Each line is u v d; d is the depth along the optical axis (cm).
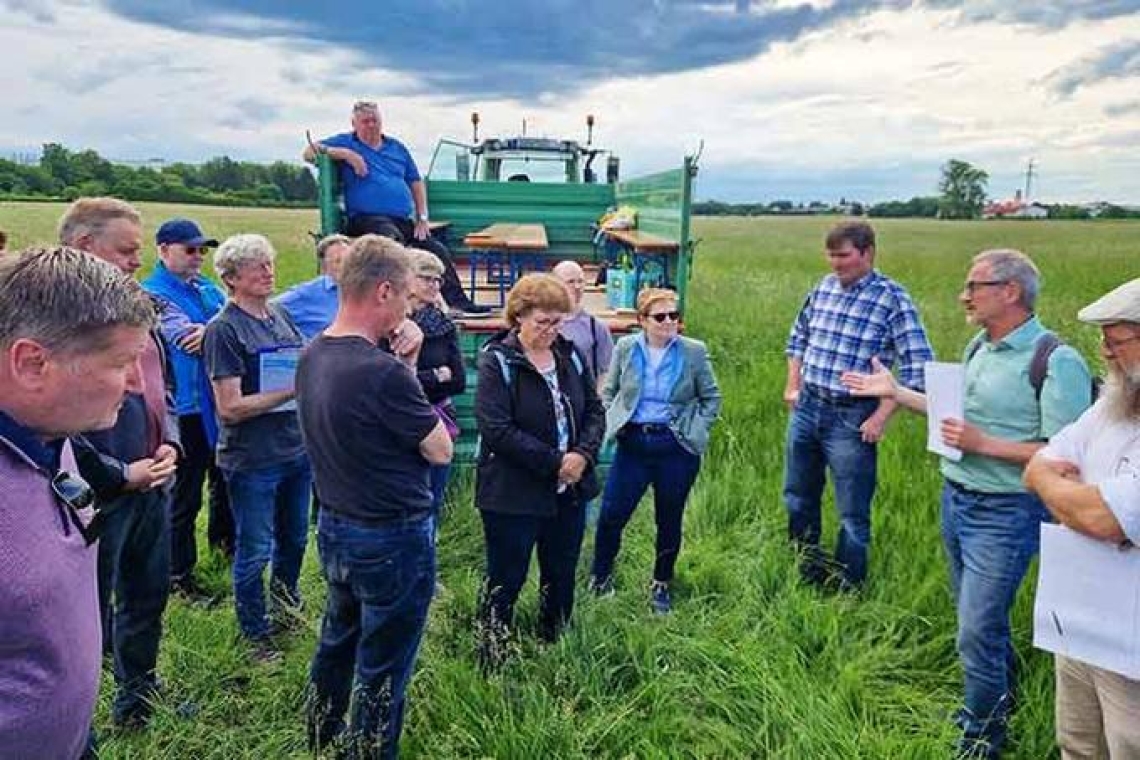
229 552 481
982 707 316
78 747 147
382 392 256
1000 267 304
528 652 368
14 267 134
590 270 916
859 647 379
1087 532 221
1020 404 304
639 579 453
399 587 269
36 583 130
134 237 302
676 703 330
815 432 452
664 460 427
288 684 343
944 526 338
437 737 310
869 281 435
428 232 694
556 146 1046
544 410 350
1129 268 2105
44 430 137
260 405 365
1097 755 250
